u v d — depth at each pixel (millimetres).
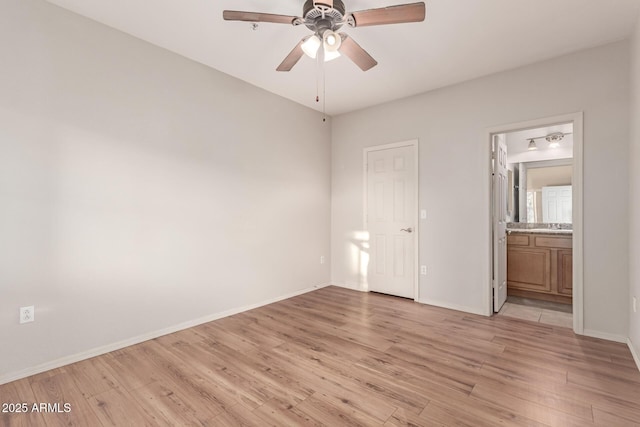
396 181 3943
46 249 2148
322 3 1739
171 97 2811
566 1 2094
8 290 2008
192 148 2967
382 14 1818
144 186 2639
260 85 3525
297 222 4082
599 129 2650
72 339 2262
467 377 2037
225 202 3248
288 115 3943
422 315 3256
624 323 2559
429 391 1881
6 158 1993
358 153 4328
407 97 3824
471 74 3199
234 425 1596
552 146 4395
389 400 1794
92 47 2348
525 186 4605
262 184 3631
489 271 3225
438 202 3564
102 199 2402
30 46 2074
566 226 4312
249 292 3484
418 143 3725
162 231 2756
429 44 2643
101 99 2393
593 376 2041
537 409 1709
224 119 3234
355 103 4078
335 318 3176
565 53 2781
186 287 2926
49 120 2152
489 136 3219
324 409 1717
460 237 3408
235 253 3344
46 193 2146
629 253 2506
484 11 2199
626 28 2395
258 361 2262
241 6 2193
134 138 2576
